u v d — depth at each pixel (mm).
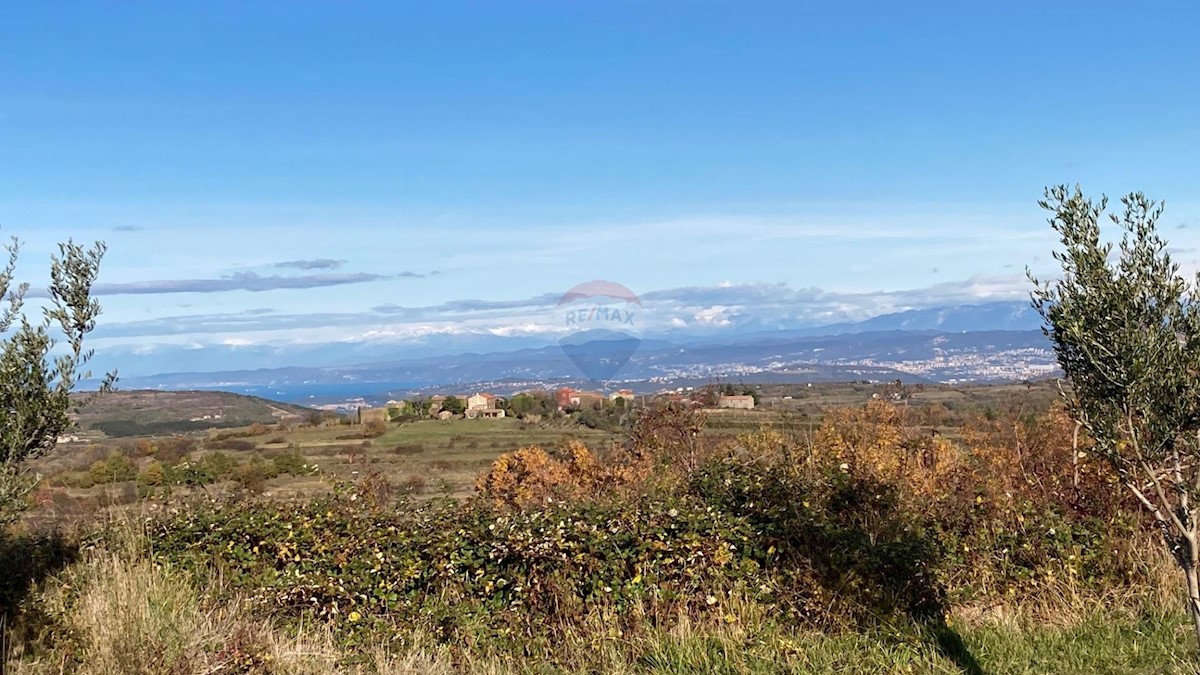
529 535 5805
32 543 6223
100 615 5277
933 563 5809
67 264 4117
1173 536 3475
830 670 4945
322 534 6336
